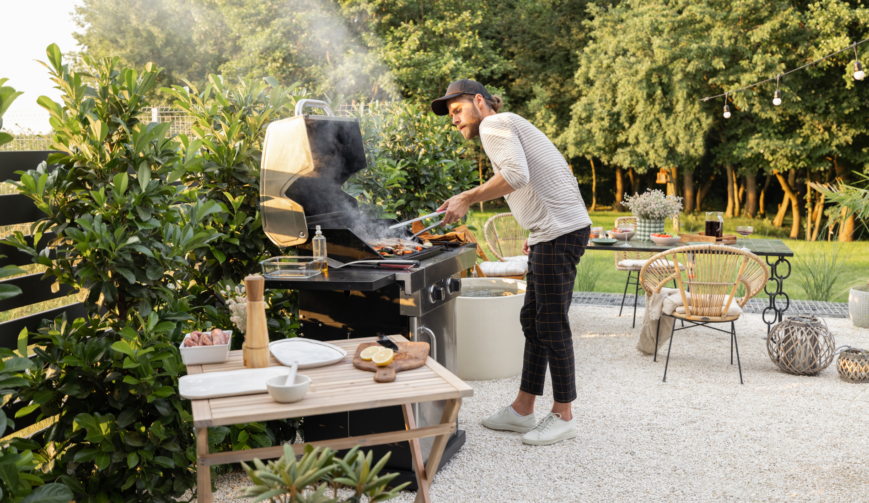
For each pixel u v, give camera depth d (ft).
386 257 8.00
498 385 12.31
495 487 8.13
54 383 6.93
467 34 53.62
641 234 16.61
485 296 13.04
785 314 18.35
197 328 8.13
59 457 7.26
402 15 54.34
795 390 11.88
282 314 9.84
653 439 9.61
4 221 7.32
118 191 6.95
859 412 10.66
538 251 9.11
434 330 8.58
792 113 46.39
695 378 12.67
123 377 6.84
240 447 8.36
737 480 8.22
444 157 16.90
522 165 8.60
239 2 53.47
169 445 7.03
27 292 7.69
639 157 53.52
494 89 53.67
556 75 61.57
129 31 66.13
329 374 5.37
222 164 9.03
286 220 8.02
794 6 46.19
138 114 7.80
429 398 4.88
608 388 12.09
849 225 46.98
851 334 16.06
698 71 47.21
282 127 8.02
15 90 5.14
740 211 64.18
